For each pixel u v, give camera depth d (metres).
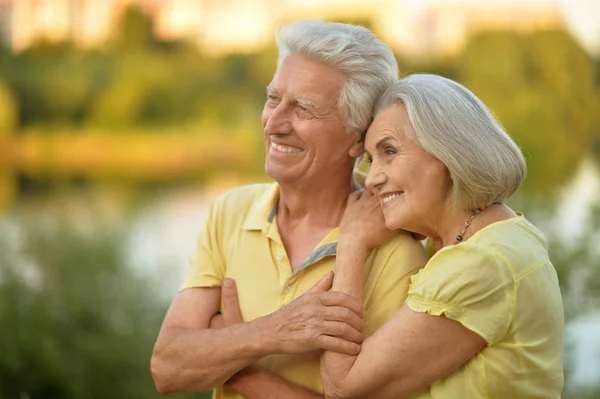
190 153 35.62
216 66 38.78
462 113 2.55
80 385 6.52
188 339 2.79
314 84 2.77
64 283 6.87
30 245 6.96
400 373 2.48
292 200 2.92
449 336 2.44
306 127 2.78
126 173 34.19
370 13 34.84
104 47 40.94
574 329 6.46
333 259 2.82
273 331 2.64
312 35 2.80
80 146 36.53
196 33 40.41
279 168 2.84
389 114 2.64
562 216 6.80
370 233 2.73
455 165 2.53
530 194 6.67
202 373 2.74
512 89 29.52
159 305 7.08
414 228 2.68
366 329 2.71
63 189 26.16
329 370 2.58
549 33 30.45
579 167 25.92
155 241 8.72
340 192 2.92
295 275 2.82
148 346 6.80
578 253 6.16
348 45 2.77
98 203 8.64
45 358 6.49
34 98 38.47
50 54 40.62
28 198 25.59
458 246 2.46
